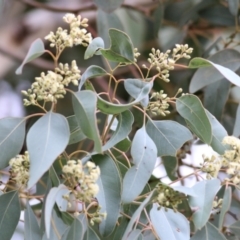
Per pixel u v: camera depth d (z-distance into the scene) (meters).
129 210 1.16
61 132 1.06
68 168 1.04
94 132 1.03
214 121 1.17
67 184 1.08
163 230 1.12
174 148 1.16
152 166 1.09
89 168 1.04
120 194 1.11
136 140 1.10
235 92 1.72
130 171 1.09
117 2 1.51
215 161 1.12
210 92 1.48
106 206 1.11
